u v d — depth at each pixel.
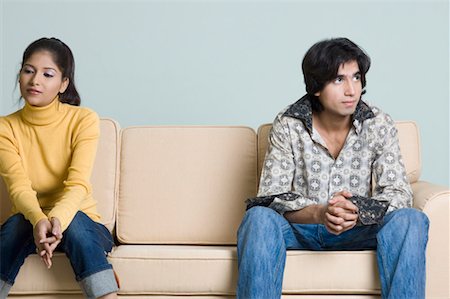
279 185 2.79
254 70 4.35
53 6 4.35
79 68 4.34
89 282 2.55
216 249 2.78
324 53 2.74
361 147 2.84
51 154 2.84
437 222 2.68
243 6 4.36
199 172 3.11
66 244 2.59
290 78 4.35
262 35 4.36
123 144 3.17
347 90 2.73
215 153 3.13
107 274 2.56
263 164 2.93
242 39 4.36
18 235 2.63
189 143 3.15
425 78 4.36
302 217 2.67
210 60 4.35
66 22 4.35
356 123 2.83
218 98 4.34
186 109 4.34
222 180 3.10
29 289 2.66
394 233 2.57
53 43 2.84
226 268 2.66
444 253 2.68
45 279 2.66
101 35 4.35
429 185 2.91
